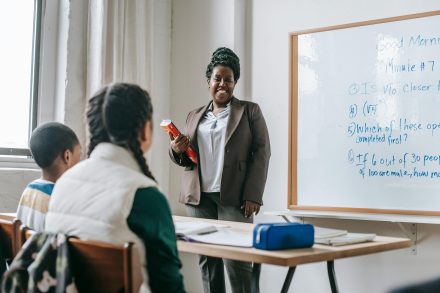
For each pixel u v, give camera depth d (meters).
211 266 2.52
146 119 1.32
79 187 1.27
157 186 1.26
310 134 2.96
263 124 2.59
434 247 2.61
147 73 3.38
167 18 3.63
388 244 1.55
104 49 3.09
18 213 1.68
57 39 3.17
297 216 3.00
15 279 1.24
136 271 1.11
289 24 3.15
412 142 2.65
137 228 1.21
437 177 2.57
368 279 2.79
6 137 3.02
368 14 2.86
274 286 3.12
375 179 2.75
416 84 2.64
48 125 1.71
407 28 2.67
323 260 1.33
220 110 2.62
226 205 2.48
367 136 2.78
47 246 1.21
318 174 2.92
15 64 3.07
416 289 0.80
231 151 2.48
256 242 1.36
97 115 1.32
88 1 3.16
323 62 2.93
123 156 1.29
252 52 3.30
